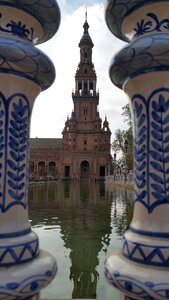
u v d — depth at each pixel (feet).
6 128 3.40
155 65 3.38
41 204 59.06
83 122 262.67
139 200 3.54
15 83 3.44
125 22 3.93
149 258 3.21
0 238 3.24
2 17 3.57
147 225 3.39
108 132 262.06
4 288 2.99
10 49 3.28
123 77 3.77
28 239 3.39
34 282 3.15
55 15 3.85
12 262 3.18
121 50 3.60
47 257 3.54
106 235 28.63
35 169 271.90
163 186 3.38
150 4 3.59
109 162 255.29
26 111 3.59
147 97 3.51
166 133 3.43
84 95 263.49
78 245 24.47
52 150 272.92
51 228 32.78
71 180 248.73
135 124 3.70
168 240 3.26
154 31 3.62
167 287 2.98
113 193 89.56
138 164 3.60
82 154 258.57
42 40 4.17
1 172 3.35
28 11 3.64
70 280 15.96
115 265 3.39
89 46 270.05
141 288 3.05
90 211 47.93
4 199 3.34
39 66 3.51
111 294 14.12
